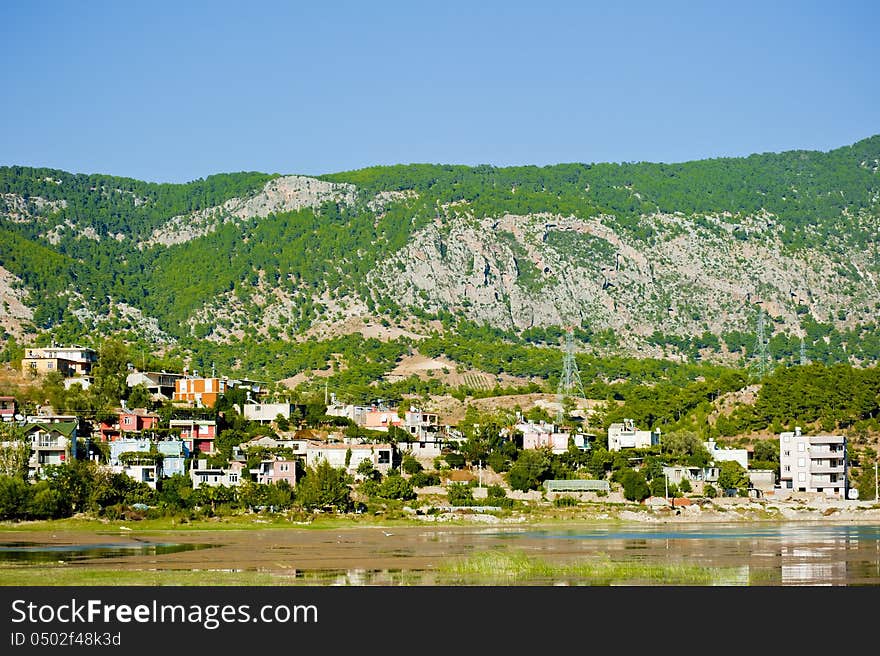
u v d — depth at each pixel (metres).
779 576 157.25
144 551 190.62
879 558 178.38
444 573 159.38
